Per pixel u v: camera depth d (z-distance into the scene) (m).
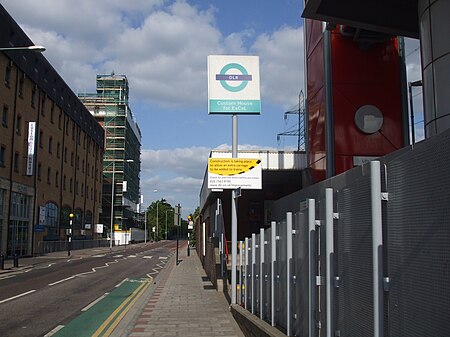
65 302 15.06
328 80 18.59
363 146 18.33
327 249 5.24
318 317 5.73
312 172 20.11
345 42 18.80
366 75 18.66
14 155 41.12
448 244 2.97
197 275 24.81
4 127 38.72
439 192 3.10
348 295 4.68
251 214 26.28
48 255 47.62
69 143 60.97
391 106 18.58
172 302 14.66
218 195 25.42
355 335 4.46
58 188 56.09
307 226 6.25
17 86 41.47
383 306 3.89
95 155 77.06
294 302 6.96
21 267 30.75
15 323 11.39
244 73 13.29
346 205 4.79
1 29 37.25
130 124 108.25
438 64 11.09
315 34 20.20
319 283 5.67
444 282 3.00
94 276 24.86
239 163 12.66
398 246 3.66
